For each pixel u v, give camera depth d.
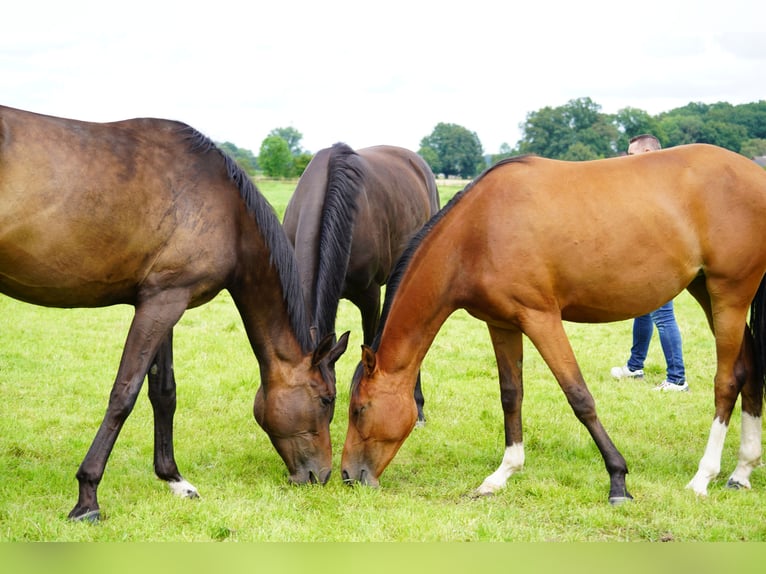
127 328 8.75
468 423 5.61
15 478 4.19
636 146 6.34
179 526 3.62
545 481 4.36
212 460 4.72
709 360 7.82
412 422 4.18
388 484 4.36
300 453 4.18
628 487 4.18
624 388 6.67
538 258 3.89
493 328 4.34
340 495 4.05
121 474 4.32
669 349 6.58
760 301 4.24
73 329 8.54
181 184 3.61
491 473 4.57
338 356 4.23
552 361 3.97
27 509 3.73
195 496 4.03
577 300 4.05
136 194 3.46
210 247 3.66
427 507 3.92
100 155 3.40
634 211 3.95
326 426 4.21
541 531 3.64
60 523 3.49
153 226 3.52
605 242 3.92
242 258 3.87
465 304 4.16
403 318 4.10
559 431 5.42
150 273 3.58
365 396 4.12
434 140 68.62
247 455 4.80
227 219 3.74
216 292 3.83
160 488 4.11
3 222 3.15
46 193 3.22
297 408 4.11
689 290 4.64
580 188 3.98
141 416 5.59
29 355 7.23
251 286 3.96
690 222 4.02
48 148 3.26
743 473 4.27
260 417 4.24
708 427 5.55
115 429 3.57
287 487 4.24
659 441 5.29
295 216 5.14
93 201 3.34
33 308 9.71
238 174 3.82
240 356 7.50
